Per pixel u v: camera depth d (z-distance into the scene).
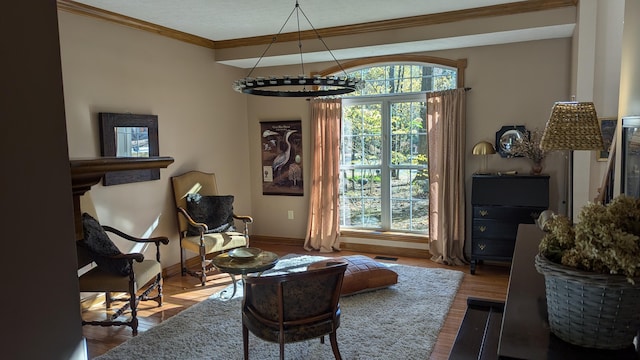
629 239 0.99
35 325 0.55
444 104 5.13
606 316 1.03
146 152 4.66
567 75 4.68
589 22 3.79
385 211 5.84
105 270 3.49
